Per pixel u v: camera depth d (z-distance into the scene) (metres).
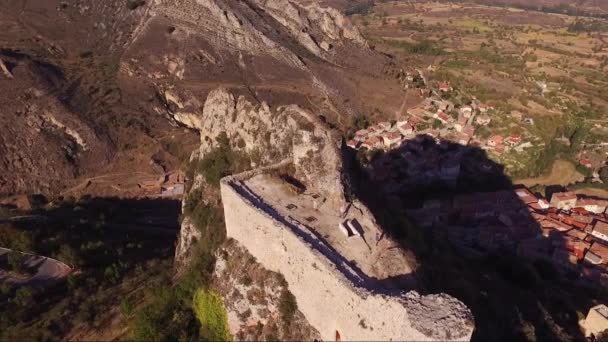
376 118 132.75
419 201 102.50
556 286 77.06
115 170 115.12
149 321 48.16
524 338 53.75
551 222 92.75
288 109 55.69
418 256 49.06
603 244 86.44
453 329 30.39
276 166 50.44
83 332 50.00
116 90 133.38
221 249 50.03
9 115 113.75
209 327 48.06
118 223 93.88
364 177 93.56
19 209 98.06
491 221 95.44
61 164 110.75
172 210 101.44
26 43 146.75
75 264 61.62
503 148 123.94
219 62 144.38
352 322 35.69
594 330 63.88
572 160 123.88
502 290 64.31
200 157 68.25
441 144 120.62
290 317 42.28
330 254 39.06
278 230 42.06
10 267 60.91
